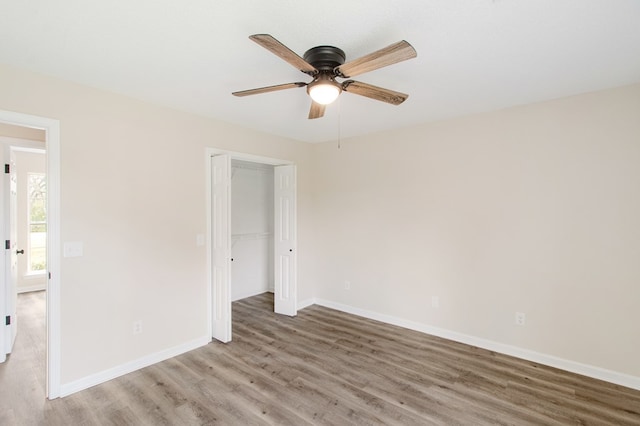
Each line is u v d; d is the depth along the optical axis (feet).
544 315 9.48
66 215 7.87
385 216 12.87
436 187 11.50
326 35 5.89
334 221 14.58
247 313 14.11
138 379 8.59
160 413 7.16
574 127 8.95
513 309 10.00
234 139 11.81
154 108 9.54
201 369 9.14
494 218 10.30
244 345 10.78
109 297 8.60
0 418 6.95
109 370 8.57
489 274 10.42
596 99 8.64
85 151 8.18
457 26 5.61
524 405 7.48
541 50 6.45
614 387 8.25
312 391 8.04
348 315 13.84
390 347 10.64
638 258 8.17
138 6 5.08
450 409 7.32
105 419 6.95
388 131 12.71
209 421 6.90
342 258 14.34
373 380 8.57
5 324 9.59
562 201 9.16
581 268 8.91
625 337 8.34
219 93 8.77
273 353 10.18
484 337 10.55
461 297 11.01
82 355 8.12
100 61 6.96
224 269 10.90
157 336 9.59
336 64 6.24
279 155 13.65
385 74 7.59
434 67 7.22
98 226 8.40
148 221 9.39
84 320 8.16
